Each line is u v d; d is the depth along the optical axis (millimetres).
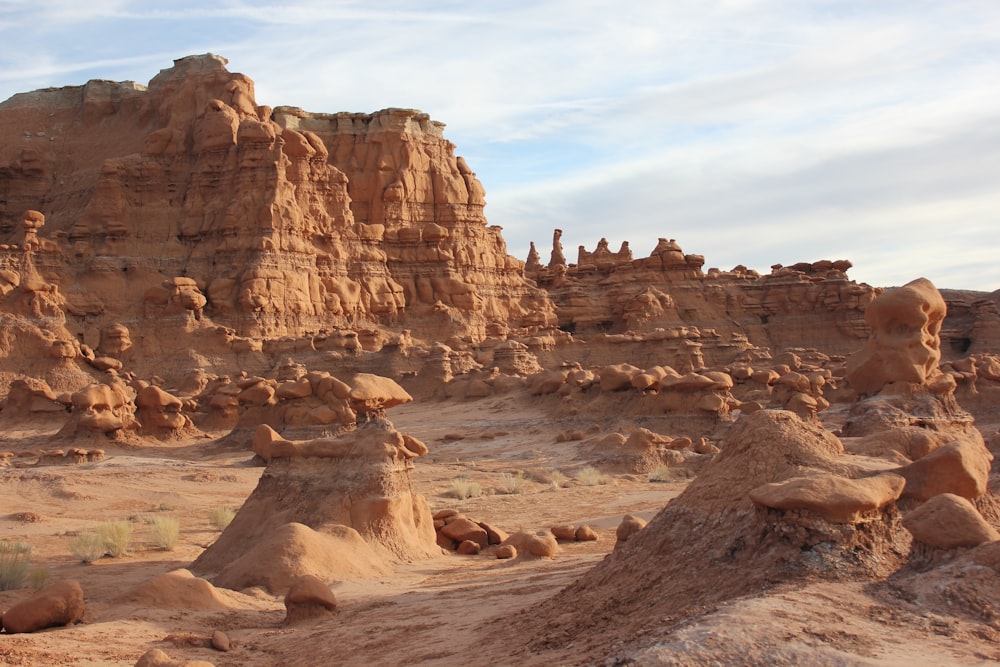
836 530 10258
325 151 99250
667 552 11797
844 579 9891
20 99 109188
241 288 87250
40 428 60594
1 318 74688
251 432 51156
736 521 11492
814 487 10320
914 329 27391
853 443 17141
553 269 127938
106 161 91688
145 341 82562
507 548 21328
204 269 89375
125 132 104625
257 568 17391
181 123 97375
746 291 117062
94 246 89500
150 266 88375
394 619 13766
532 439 52844
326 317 93000
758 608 8734
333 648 12344
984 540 9797
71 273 86062
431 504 32250
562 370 69312
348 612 14711
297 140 96250
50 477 36250
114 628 13422
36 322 77125
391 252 104875
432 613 13867
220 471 40188
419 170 110562
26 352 73875
